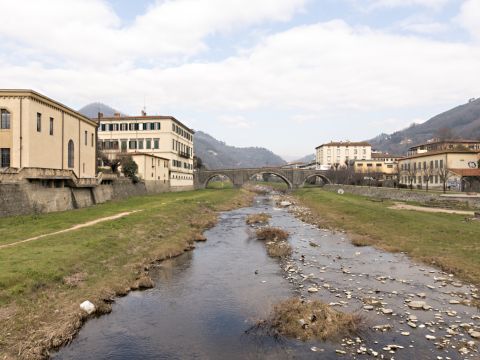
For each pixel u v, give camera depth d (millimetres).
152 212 44594
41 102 43594
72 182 46375
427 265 26016
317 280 22719
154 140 91375
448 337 14500
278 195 111938
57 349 13836
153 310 17875
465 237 30938
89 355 13484
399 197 69188
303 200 84000
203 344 14375
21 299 16219
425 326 15578
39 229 30484
